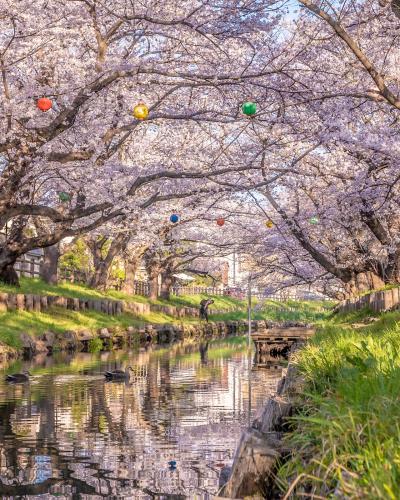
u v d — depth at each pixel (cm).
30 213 1873
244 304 7606
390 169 1944
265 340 2895
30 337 2444
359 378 504
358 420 421
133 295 5056
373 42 1611
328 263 2783
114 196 2089
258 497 497
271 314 6769
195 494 700
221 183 1958
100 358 2422
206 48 1650
